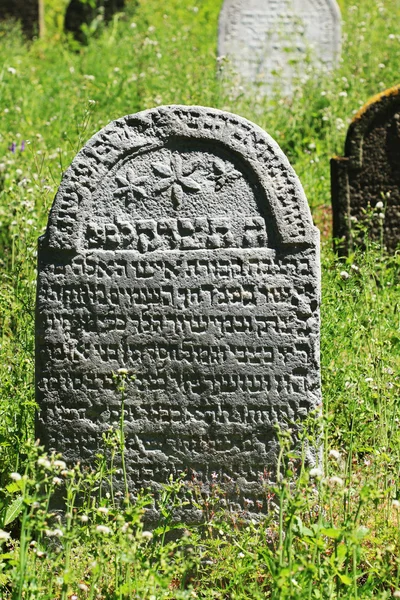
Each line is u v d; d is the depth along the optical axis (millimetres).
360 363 3578
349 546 2725
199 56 7027
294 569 2641
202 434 3156
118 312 3176
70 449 3205
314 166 5316
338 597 2736
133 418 3182
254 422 3135
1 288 3863
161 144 3164
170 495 3111
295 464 3104
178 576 3012
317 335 3113
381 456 3062
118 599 2752
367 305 3814
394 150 4648
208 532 3119
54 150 5066
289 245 3109
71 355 3193
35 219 4121
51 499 3176
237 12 7230
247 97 6770
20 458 3211
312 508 3059
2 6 9375
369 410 3385
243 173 3135
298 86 6602
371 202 4688
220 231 3143
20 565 2676
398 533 2951
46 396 3207
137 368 3176
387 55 7070
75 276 3184
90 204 3182
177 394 3164
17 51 7949
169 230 3162
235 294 3133
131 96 5949
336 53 7195
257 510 3139
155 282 3160
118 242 3178
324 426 2990
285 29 7230
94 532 2701
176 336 3158
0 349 3600
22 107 5793
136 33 8062
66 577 2662
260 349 3129
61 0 10742
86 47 8211
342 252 4680
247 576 2943
